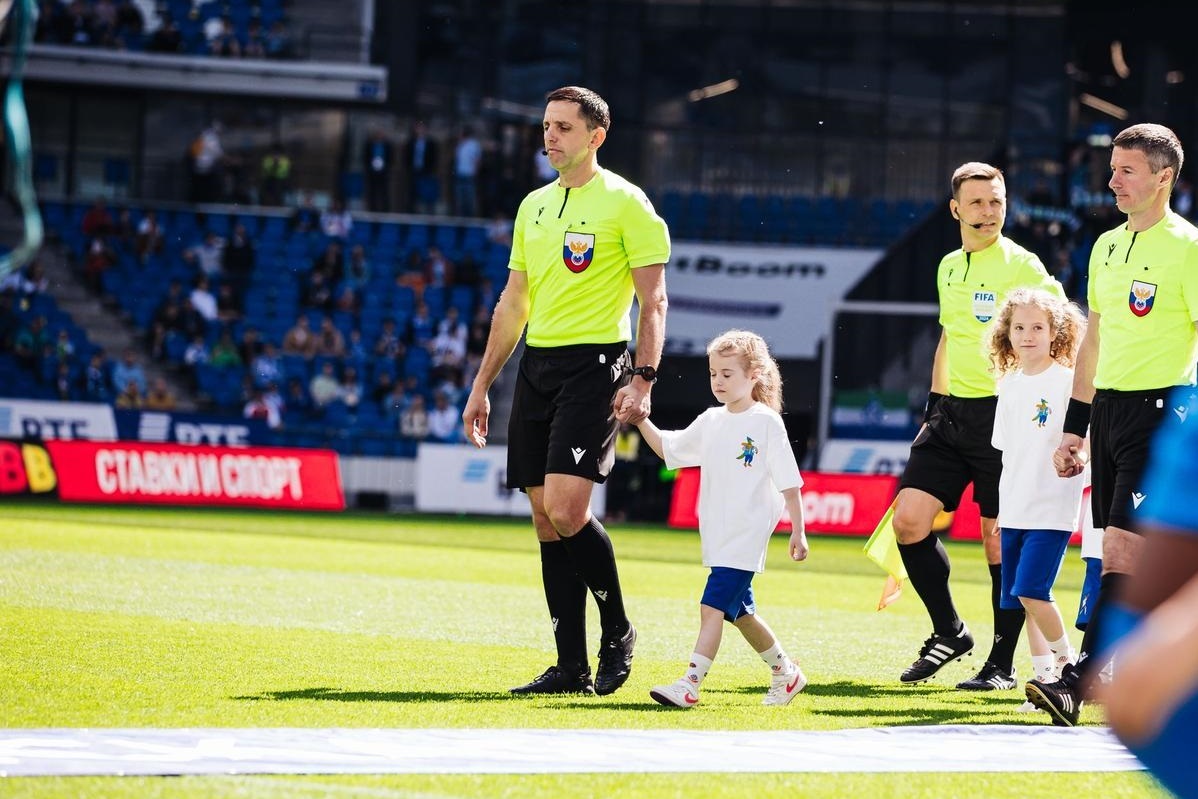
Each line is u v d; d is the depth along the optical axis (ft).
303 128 189.37
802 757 28.09
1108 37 192.85
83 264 172.86
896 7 193.16
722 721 32.65
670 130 193.36
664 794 24.41
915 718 34.32
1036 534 37.91
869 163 193.16
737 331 35.94
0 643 42.01
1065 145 188.65
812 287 173.99
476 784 24.66
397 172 187.42
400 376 162.40
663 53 193.57
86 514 113.91
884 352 173.58
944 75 193.47
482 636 49.49
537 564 87.35
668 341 173.47
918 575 43.39
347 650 44.11
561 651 37.60
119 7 179.11
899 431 164.55
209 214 177.27
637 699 36.32
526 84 192.95
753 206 187.32
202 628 48.21
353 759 26.45
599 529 37.50
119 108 185.37
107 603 54.75
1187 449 9.28
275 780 24.50
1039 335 37.86
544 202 38.65
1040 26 192.24
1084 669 33.37
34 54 173.58
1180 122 192.75
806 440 173.68
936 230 180.34
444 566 83.05
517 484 38.70
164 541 91.15
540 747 28.19
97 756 26.02
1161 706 8.73
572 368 37.50
